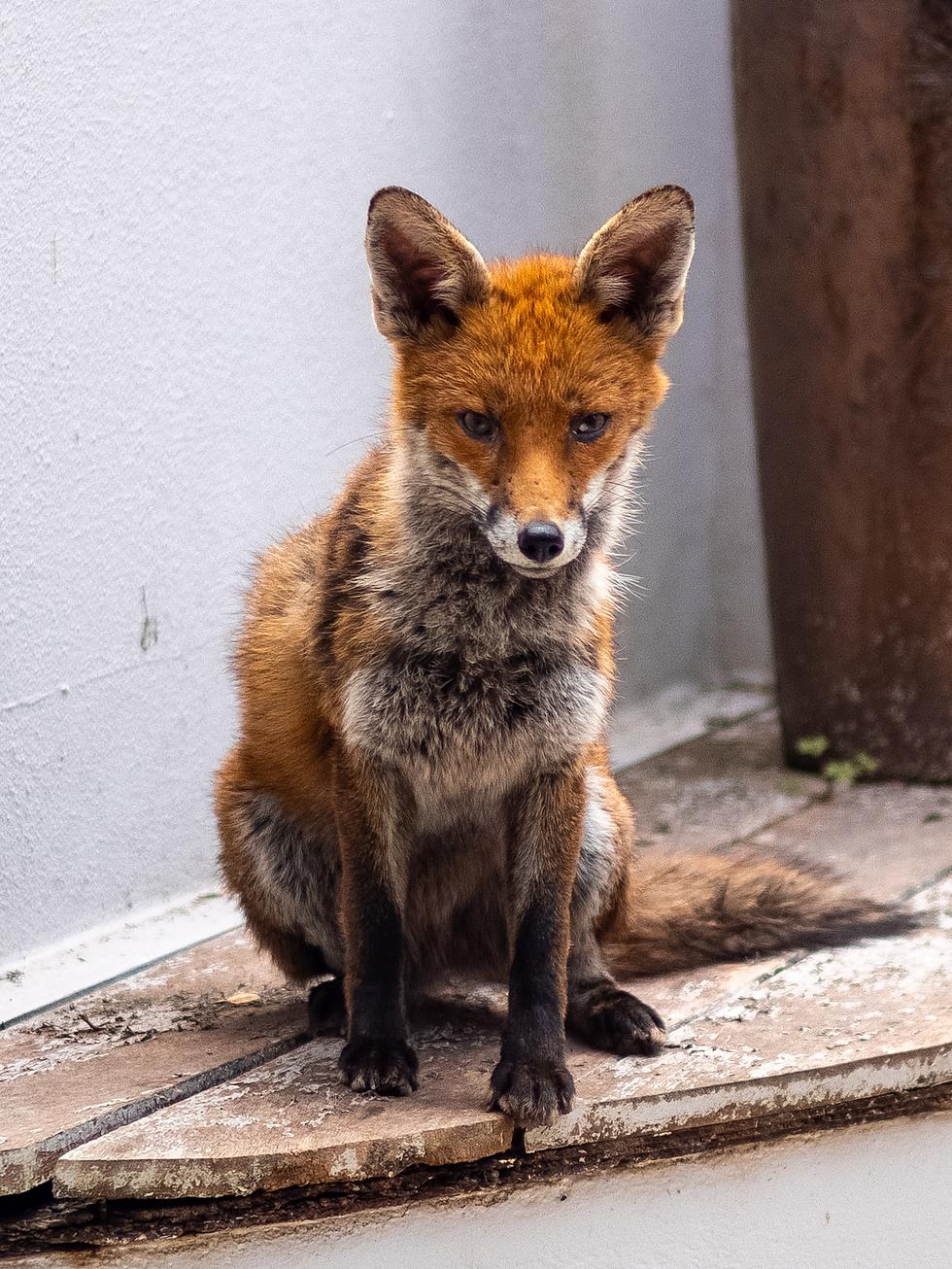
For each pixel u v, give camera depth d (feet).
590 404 14.23
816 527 24.09
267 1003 17.43
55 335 17.69
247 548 20.83
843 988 17.24
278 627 16.17
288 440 21.25
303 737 15.76
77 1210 14.11
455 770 14.90
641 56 26.61
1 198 16.78
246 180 20.02
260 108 20.06
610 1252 15.23
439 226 14.38
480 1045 16.20
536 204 24.84
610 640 15.84
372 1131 14.23
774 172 23.47
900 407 23.07
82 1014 17.04
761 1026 16.34
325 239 21.38
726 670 30.81
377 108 21.76
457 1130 14.26
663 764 25.84
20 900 17.97
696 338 28.99
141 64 18.34
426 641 14.60
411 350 14.84
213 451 20.08
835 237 23.03
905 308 22.77
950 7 21.94
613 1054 15.78
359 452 22.52
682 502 29.22
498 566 14.52
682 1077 15.20
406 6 21.97
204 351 19.77
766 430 24.53
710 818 23.08
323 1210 14.43
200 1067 15.61
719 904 18.03
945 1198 16.19
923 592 23.59
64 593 18.17
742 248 24.64
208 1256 14.30
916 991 17.07
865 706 24.40
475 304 14.55
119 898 19.39
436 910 16.48
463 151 23.30
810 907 18.38
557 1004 14.74
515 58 24.02
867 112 22.49
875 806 23.45
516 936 14.98
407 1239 14.65
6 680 17.47
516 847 15.14
